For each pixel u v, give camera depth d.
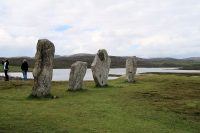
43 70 31.23
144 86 44.88
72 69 37.31
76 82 37.34
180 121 24.80
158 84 48.19
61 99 30.97
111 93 36.41
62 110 25.70
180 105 30.81
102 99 31.86
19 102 28.61
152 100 32.94
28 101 29.30
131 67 51.66
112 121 23.03
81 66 37.75
